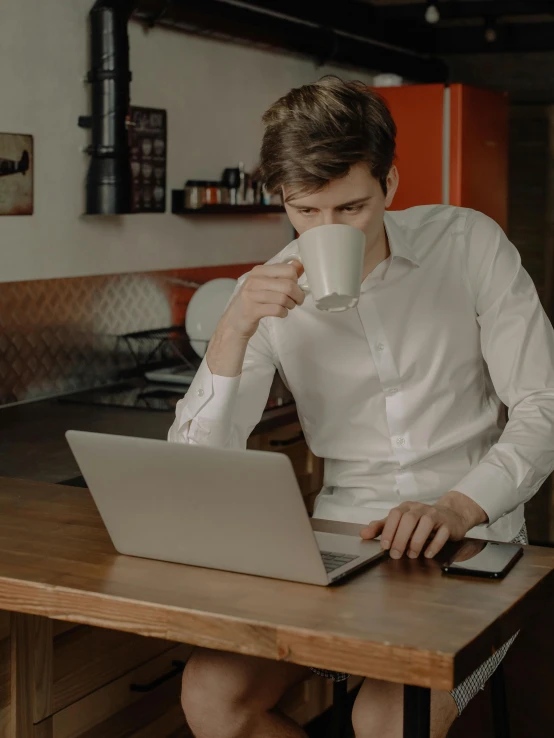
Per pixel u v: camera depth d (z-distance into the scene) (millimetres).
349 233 1444
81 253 3314
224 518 1432
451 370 1876
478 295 1870
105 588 1405
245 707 1662
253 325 1706
